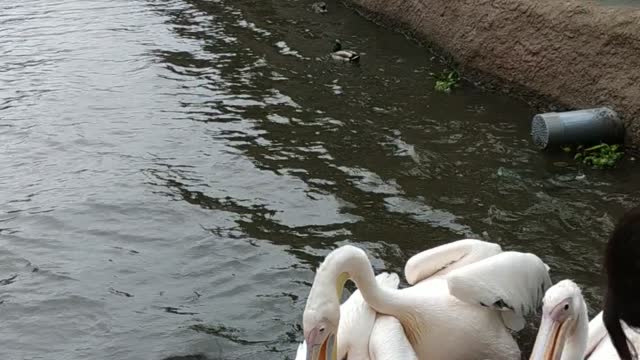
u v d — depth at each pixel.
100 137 7.57
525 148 7.02
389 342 5.00
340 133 7.42
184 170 7.05
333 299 4.88
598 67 7.06
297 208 6.53
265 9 10.77
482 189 6.60
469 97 7.85
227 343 5.53
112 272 6.06
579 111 6.93
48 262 6.17
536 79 7.52
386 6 9.45
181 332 5.61
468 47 8.13
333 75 8.46
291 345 5.50
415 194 6.60
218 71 8.73
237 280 5.94
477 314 5.20
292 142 7.33
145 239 6.33
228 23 10.24
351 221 6.37
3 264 6.16
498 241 6.12
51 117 7.95
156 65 8.95
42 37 9.96
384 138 7.30
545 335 4.76
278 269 5.99
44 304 5.84
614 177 6.61
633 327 3.58
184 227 6.41
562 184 6.59
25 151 7.42
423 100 7.85
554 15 7.37
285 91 8.20
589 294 5.68
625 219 3.52
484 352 5.21
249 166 7.04
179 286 5.93
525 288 5.16
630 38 6.87
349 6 10.38
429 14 8.73
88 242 6.33
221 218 6.47
